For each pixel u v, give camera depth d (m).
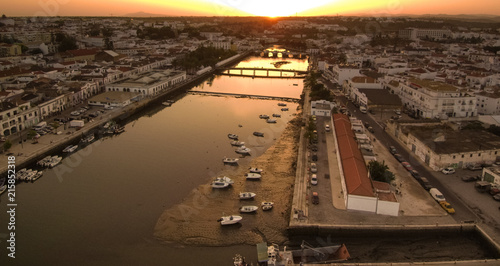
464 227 98.88
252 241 99.00
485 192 116.06
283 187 126.44
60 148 156.50
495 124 173.38
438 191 113.50
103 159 148.12
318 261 90.06
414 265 84.62
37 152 145.62
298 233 99.94
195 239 99.00
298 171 131.88
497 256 90.62
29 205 114.38
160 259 91.44
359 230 98.62
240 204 115.88
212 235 100.75
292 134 178.88
